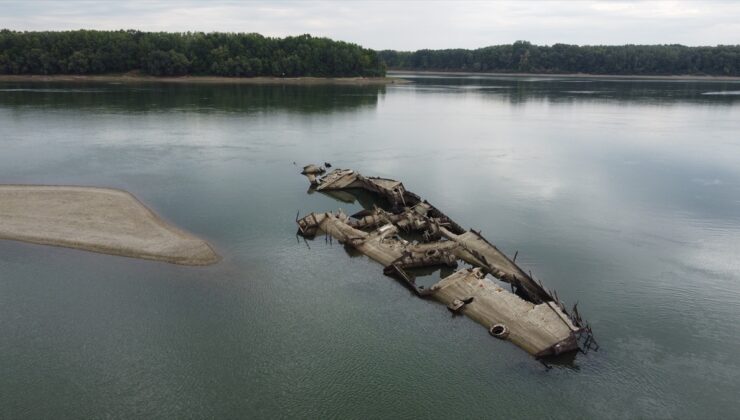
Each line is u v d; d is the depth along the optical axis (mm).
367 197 69875
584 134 112875
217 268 45594
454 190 70312
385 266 46781
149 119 123688
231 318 37781
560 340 33594
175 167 80312
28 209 57969
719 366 32906
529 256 48812
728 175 77062
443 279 42906
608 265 46844
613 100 186625
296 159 88188
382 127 121688
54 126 110438
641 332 36531
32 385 30703
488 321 37188
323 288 42562
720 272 45312
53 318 37188
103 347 34156
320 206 64500
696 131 116312
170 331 36031
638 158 88562
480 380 31781
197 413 29000
